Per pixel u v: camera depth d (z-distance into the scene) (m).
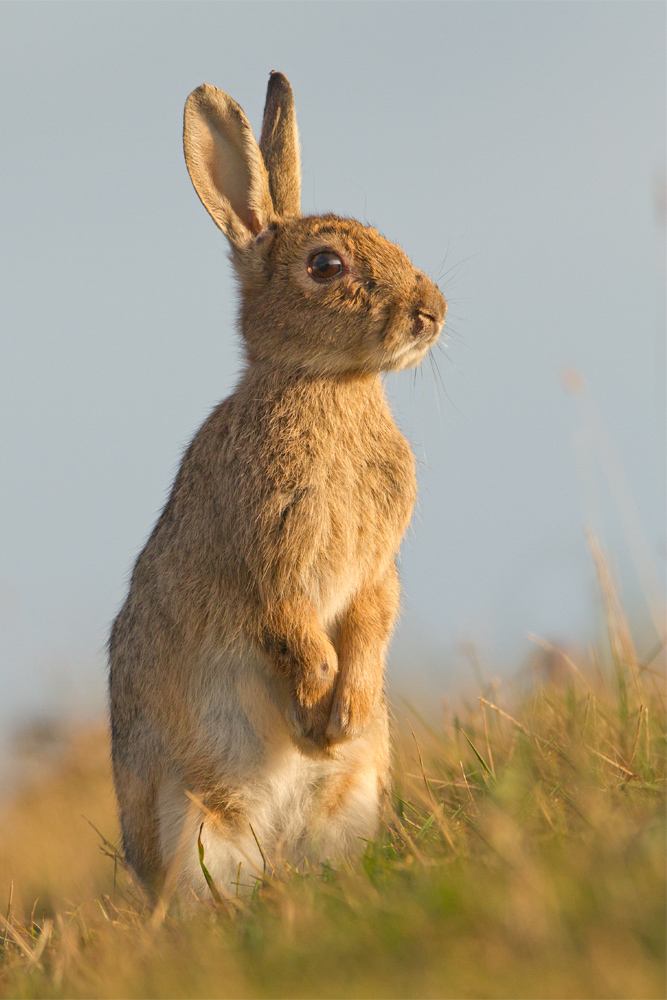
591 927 8.55
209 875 14.03
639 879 9.10
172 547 16.44
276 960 9.40
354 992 8.41
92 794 24.56
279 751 16.11
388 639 16.61
